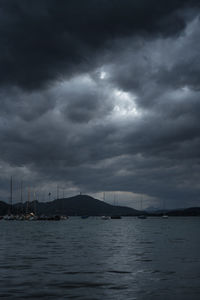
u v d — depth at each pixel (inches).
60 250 1672.0
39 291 774.5
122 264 1197.1
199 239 2534.5
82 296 728.3
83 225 5723.4
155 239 2529.5
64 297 719.7
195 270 1067.9
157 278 932.6
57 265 1168.2
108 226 5506.9
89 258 1362.0
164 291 776.9
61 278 930.7
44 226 5054.1
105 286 829.8
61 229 4119.1
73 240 2351.1
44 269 1080.8
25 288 804.6
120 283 865.5
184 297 723.4
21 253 1533.0
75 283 863.7
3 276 958.4
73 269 1082.7
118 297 721.6
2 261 1266.0
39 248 1766.7
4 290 784.3
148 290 786.2
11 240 2309.3
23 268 1099.3
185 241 2329.0
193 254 1520.7
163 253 1558.8
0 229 4040.4
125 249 1740.9
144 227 5280.5
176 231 3964.1
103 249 1732.3
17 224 5880.9
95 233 3326.8
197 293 759.1
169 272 1029.2
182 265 1175.6
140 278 934.4
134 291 777.6
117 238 2618.1
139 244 2057.1
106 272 1027.9
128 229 4439.0
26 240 2315.5
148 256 1438.2
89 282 874.8
